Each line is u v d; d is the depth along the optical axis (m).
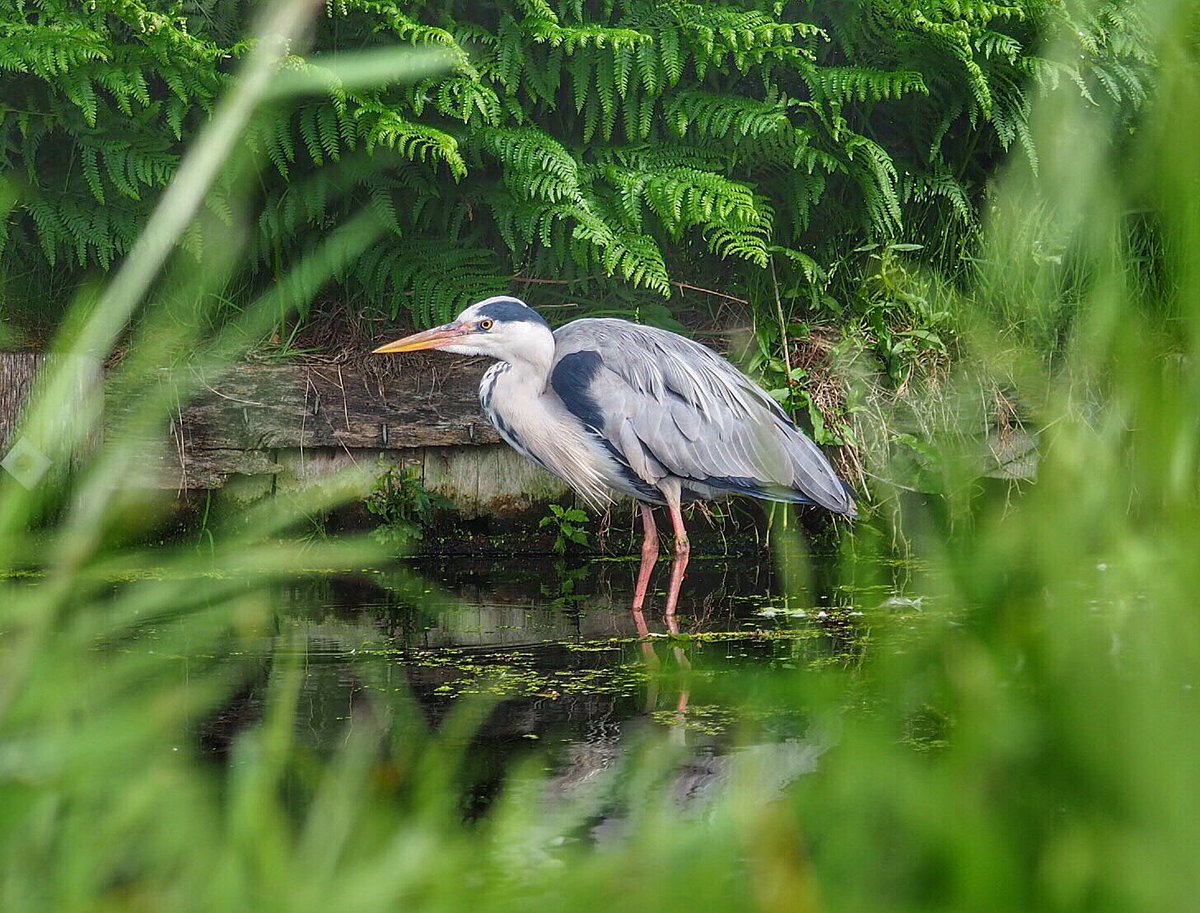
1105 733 1.72
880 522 13.36
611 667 8.41
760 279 14.25
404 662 8.56
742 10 13.63
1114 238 1.78
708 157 13.55
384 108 11.70
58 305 13.47
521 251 14.38
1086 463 1.88
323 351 13.62
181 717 6.91
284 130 11.38
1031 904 1.76
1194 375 1.70
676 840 2.47
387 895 2.59
